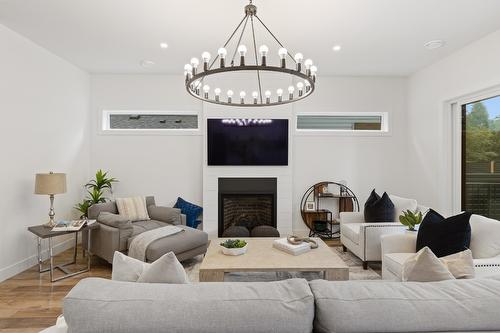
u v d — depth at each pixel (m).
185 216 4.30
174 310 1.04
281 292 1.13
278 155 4.85
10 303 2.63
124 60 4.25
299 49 3.79
